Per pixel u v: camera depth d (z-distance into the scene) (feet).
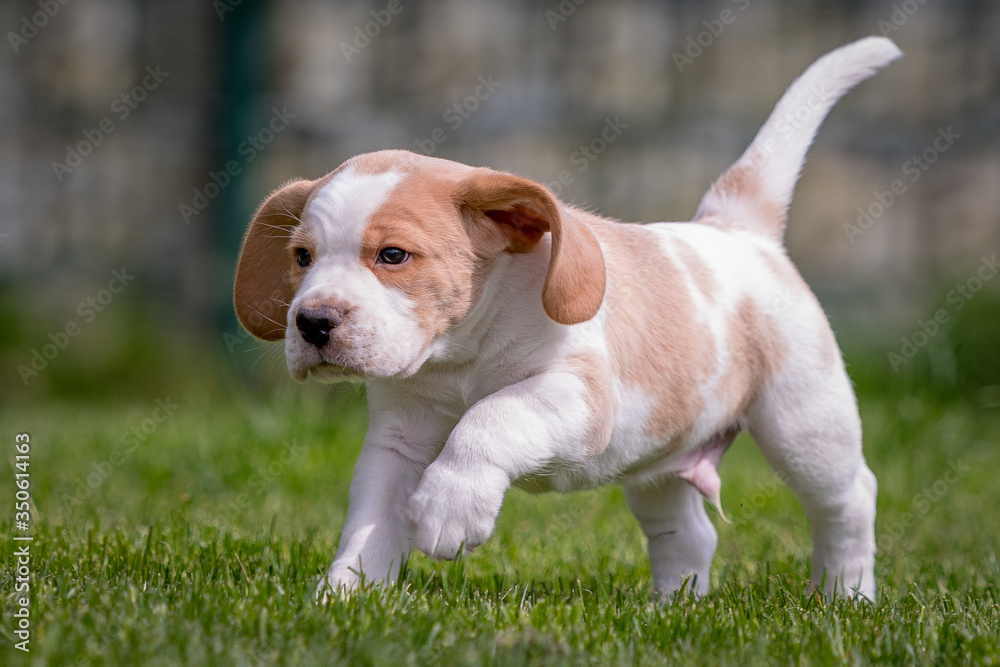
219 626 13.24
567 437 15.52
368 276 15.31
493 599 16.24
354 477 16.60
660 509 19.89
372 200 15.51
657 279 17.79
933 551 23.02
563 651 13.14
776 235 20.22
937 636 14.64
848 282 51.44
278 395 34.27
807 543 23.52
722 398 18.26
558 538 22.67
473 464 14.79
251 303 17.95
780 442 18.85
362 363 14.88
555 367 16.08
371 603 14.20
